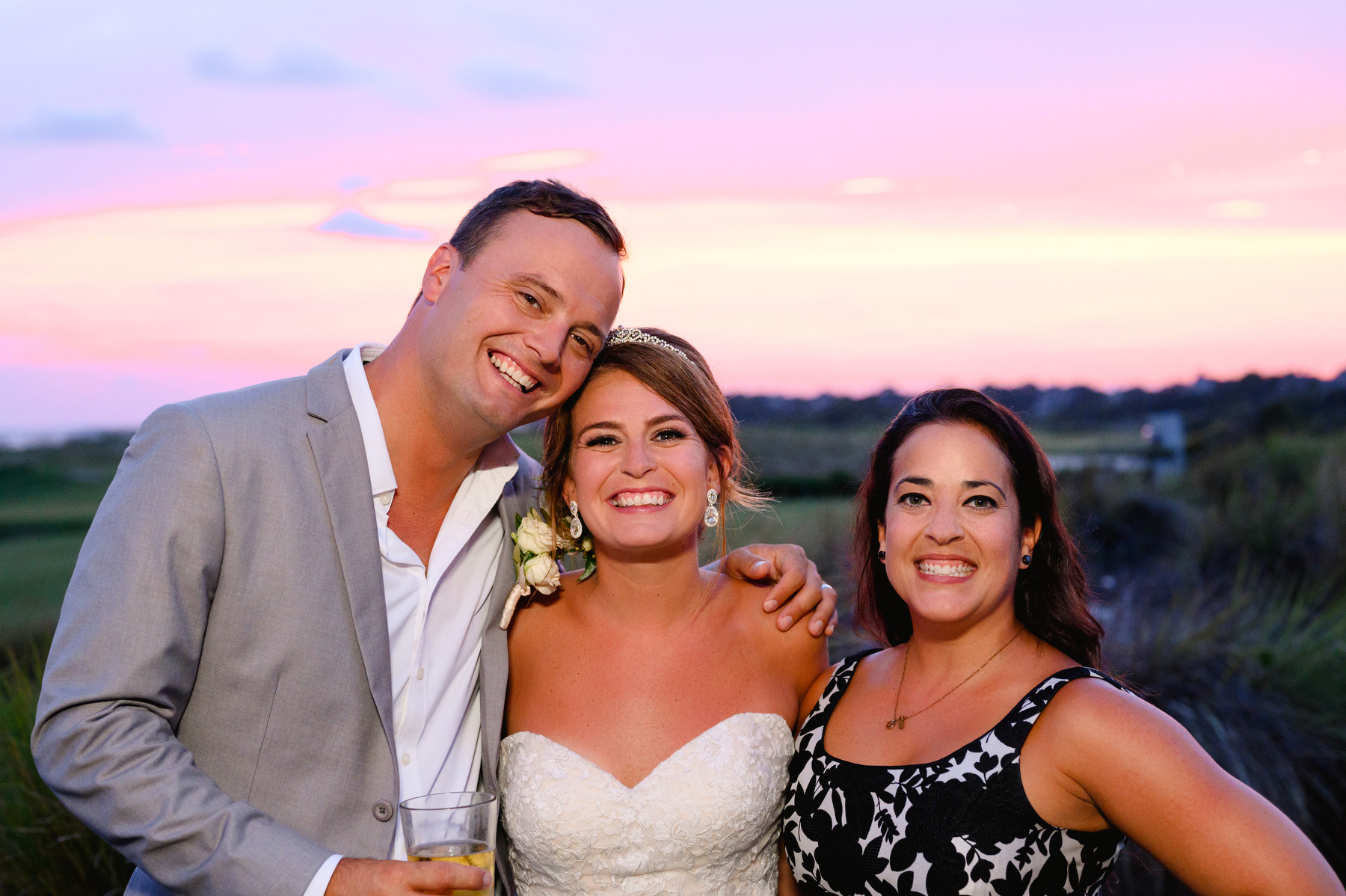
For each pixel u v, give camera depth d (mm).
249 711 2268
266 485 2299
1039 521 2533
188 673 2203
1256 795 2004
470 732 2689
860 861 2324
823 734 2619
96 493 20625
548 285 2369
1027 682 2375
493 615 2719
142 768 2029
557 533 2861
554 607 2934
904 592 2471
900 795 2307
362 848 2299
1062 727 2184
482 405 2383
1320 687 5445
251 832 2041
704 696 2750
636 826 2512
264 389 2471
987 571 2395
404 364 2498
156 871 2041
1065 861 2172
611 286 2512
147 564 2131
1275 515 8055
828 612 2891
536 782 2596
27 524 16734
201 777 2096
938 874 2189
